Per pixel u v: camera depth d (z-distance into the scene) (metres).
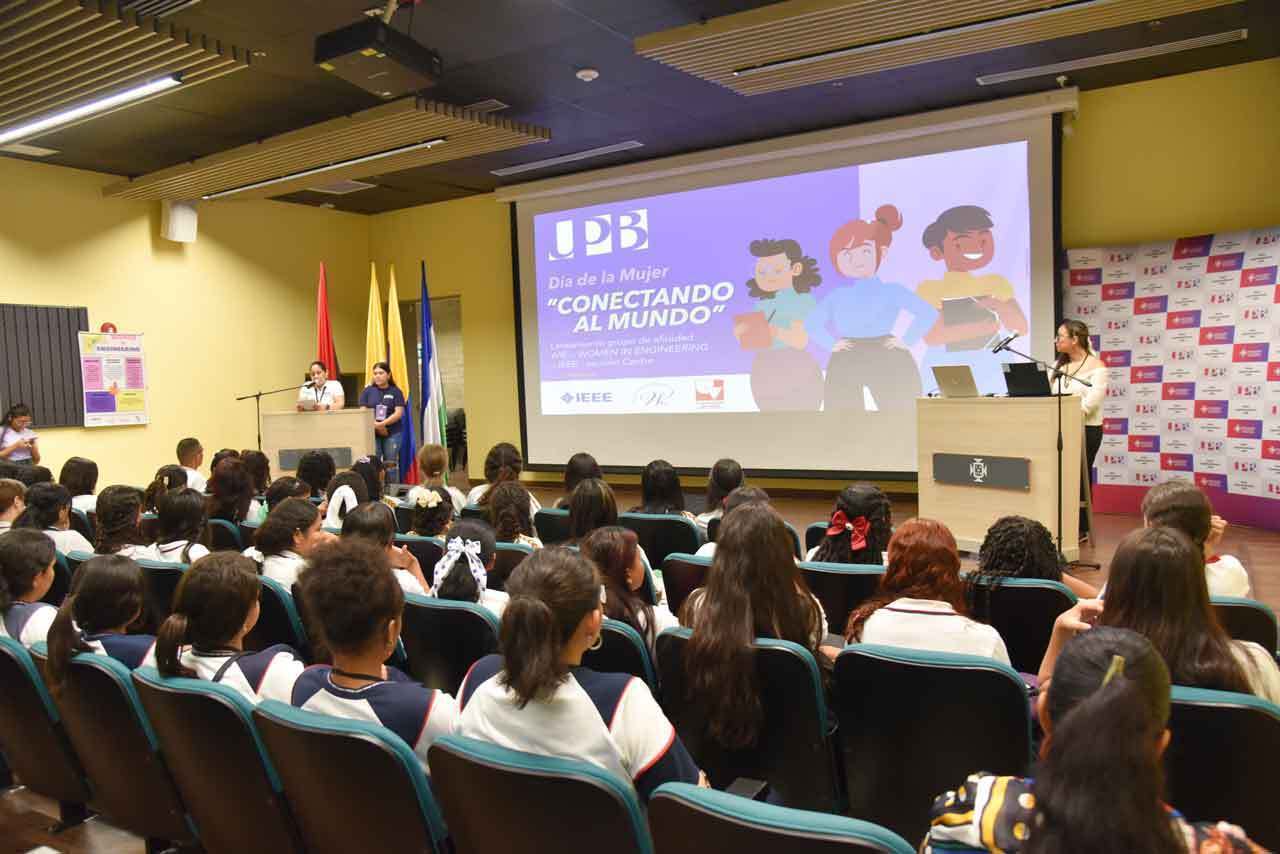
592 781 1.28
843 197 7.95
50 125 6.30
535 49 5.77
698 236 8.74
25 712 2.29
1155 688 0.93
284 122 7.12
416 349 11.45
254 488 5.18
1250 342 6.17
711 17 5.29
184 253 9.12
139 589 2.35
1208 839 0.93
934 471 5.38
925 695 1.80
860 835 1.05
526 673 1.44
